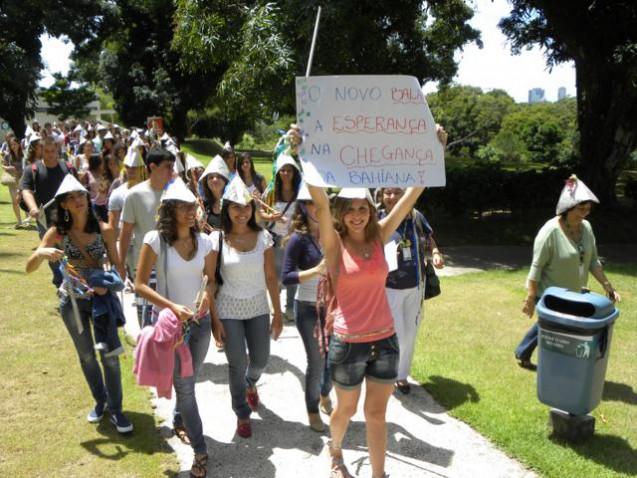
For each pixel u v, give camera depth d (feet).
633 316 23.08
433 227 42.83
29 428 13.38
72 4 108.68
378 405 11.10
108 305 12.84
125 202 15.67
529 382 16.78
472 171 44.75
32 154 22.15
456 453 13.00
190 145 148.15
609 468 12.28
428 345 19.65
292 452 12.96
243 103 38.50
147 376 11.22
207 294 12.30
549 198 46.60
